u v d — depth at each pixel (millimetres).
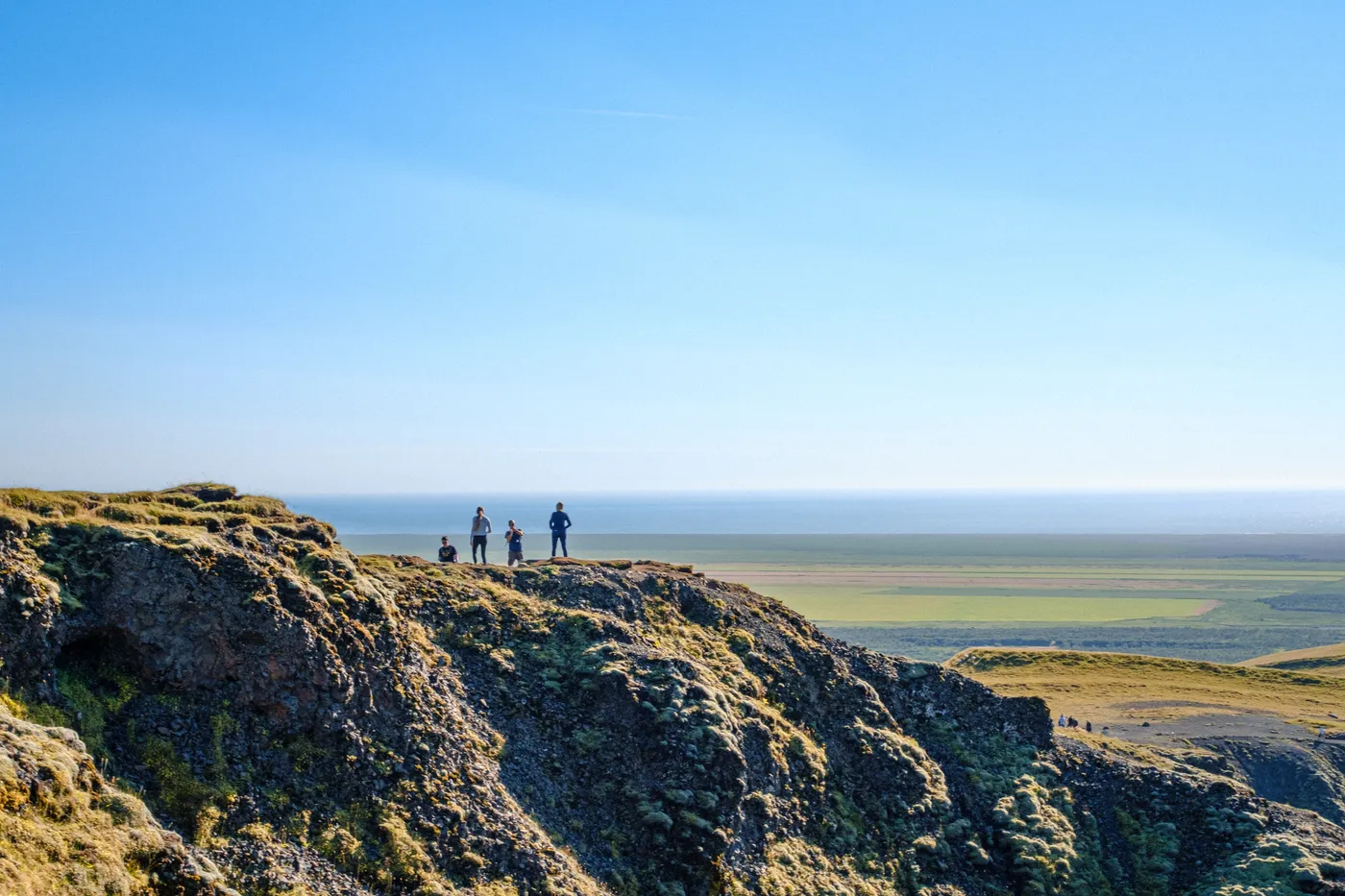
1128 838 47875
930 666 54281
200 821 24719
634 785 34969
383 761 29609
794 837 38094
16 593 25906
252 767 26922
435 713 32688
